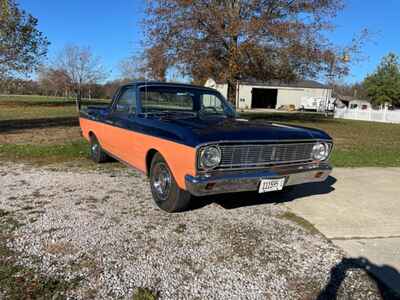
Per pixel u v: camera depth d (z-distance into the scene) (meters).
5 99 38.00
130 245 2.78
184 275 2.37
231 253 2.72
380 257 2.72
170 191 3.38
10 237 2.84
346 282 2.35
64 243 2.76
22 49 24.97
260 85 41.62
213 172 2.89
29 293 2.08
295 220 3.49
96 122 5.51
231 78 14.41
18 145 7.56
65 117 16.80
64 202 3.78
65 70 31.61
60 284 2.19
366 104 45.75
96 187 4.42
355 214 3.72
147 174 3.87
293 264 2.58
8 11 22.30
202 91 4.68
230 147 2.92
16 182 4.57
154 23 14.12
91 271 2.36
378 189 4.80
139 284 2.23
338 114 28.81
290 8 14.41
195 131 2.98
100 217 3.36
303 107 40.97
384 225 3.41
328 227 3.33
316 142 3.47
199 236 3.02
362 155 7.77
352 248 2.88
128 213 3.51
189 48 13.73
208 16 12.98
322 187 4.83
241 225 3.31
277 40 13.44
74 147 7.40
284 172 3.20
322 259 2.67
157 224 3.25
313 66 14.79
